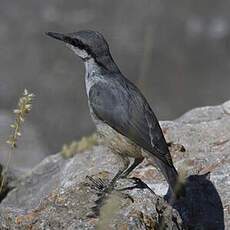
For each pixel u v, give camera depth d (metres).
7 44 28.56
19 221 11.29
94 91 11.78
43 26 29.44
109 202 9.82
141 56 27.75
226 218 12.50
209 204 12.70
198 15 30.17
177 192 11.01
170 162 11.40
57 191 11.84
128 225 10.69
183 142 14.22
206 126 14.62
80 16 29.83
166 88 27.16
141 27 29.19
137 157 11.69
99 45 11.93
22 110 11.20
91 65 11.94
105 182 11.71
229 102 15.66
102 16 29.77
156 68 27.67
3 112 25.62
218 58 28.69
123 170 11.72
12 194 14.71
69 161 14.62
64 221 10.92
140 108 11.59
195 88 27.39
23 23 29.58
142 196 11.21
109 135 11.69
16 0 30.52
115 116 11.55
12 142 11.49
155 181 13.08
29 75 27.39
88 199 11.23
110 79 11.83
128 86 11.80
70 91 26.78
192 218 12.53
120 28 29.14
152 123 11.55
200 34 29.42
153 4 29.98
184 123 14.88
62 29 29.45
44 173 14.94
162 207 11.27
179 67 27.92
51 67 27.72
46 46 28.42
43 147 24.03
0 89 26.67
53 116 25.72
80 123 25.72
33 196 14.39
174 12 30.02
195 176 13.20
